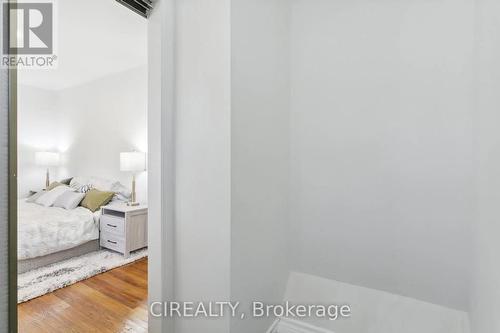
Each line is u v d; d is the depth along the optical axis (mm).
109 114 4152
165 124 1458
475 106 1352
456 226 1488
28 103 4578
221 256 1345
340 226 1822
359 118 1723
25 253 2615
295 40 1911
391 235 1670
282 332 1804
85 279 2600
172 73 1492
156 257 1469
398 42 1593
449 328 1502
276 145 1758
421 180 1568
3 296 888
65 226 2979
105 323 1905
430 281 1588
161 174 1447
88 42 2957
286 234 1952
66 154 4840
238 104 1342
